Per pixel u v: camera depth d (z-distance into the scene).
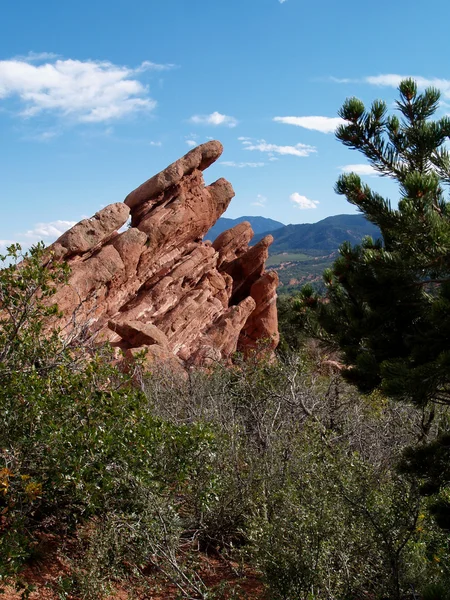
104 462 6.29
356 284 8.55
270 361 13.59
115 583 6.13
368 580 6.17
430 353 7.42
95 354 7.44
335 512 6.35
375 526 6.25
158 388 11.22
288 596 5.54
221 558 7.24
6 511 5.88
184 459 6.90
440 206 7.54
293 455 7.97
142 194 24.31
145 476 6.37
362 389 8.42
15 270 7.30
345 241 8.81
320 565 5.63
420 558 6.54
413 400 7.05
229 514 7.49
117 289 21.56
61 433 6.09
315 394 11.80
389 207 7.27
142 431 6.59
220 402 10.13
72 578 5.66
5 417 6.18
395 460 8.39
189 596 5.62
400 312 8.47
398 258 7.56
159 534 5.95
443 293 7.14
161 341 19.91
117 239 21.47
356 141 8.28
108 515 5.92
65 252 19.97
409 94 8.35
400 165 8.30
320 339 10.32
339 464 7.21
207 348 22.23
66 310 17.67
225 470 7.75
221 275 28.20
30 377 6.35
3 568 5.09
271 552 5.77
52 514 6.55
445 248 6.86
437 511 6.80
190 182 25.41
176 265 24.73
